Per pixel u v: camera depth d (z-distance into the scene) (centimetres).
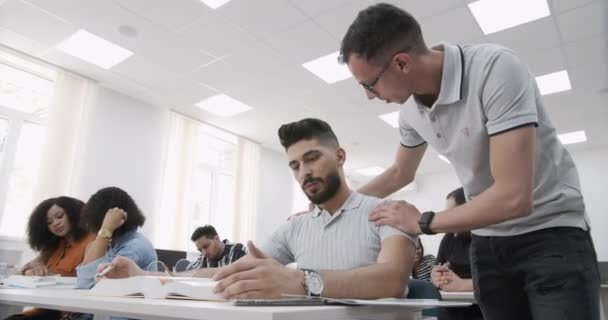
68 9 335
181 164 544
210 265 376
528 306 107
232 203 617
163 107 529
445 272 198
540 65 409
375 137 630
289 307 52
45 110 438
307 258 112
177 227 524
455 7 321
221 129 604
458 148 106
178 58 408
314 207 121
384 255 89
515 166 83
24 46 390
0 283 136
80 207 220
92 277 120
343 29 352
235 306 52
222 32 362
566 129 588
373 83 97
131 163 483
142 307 57
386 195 145
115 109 477
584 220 100
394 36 91
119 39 375
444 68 97
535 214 99
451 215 87
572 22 340
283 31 359
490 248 111
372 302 61
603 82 444
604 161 669
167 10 334
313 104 515
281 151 720
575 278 93
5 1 325
